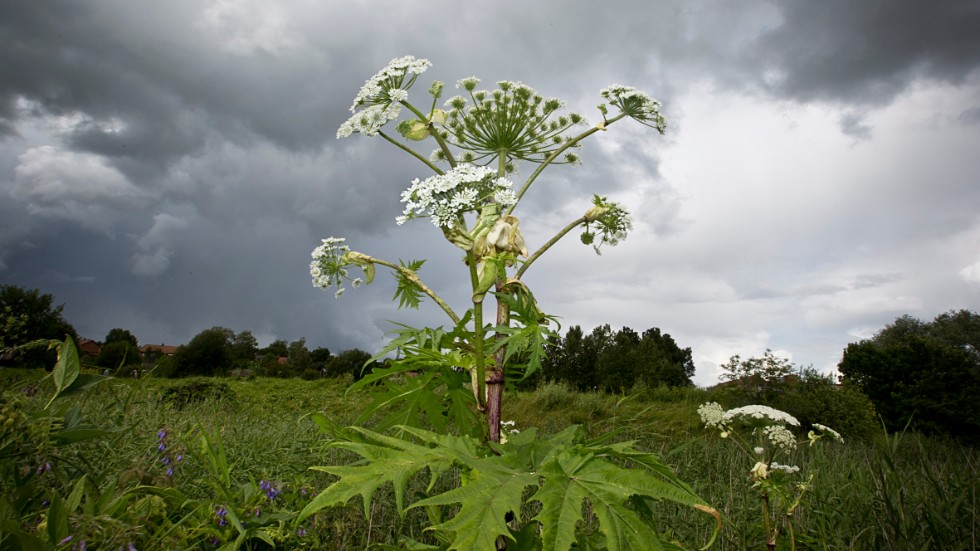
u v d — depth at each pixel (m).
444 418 2.42
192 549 2.27
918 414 14.70
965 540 2.88
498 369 2.25
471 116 3.37
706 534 3.52
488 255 2.37
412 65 2.97
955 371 14.53
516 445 1.79
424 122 2.90
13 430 1.99
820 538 3.13
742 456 5.65
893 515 3.06
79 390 2.39
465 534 1.30
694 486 4.21
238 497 2.79
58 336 18.91
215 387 11.59
